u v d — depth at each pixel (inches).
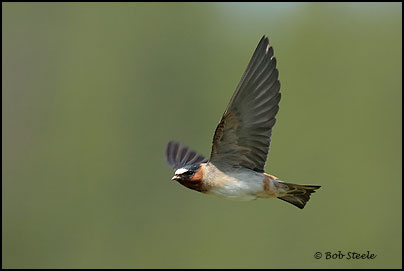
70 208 1031.0
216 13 1229.7
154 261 946.1
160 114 1167.0
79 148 1096.8
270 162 952.9
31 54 1192.8
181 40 1217.4
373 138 966.4
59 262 986.7
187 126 1156.5
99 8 1214.9
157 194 1027.3
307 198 321.4
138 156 1093.8
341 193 928.3
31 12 1205.1
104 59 1191.6
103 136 1109.7
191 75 1200.2
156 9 1216.8
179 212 971.3
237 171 318.3
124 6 1208.8
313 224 881.5
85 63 1187.9
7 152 1103.0
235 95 298.5
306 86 1002.7
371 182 932.0
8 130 1128.2
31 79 1171.3
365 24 1053.8
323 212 900.0
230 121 306.2
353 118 982.4
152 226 983.6
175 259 931.3
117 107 1156.5
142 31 1205.1
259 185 316.2
